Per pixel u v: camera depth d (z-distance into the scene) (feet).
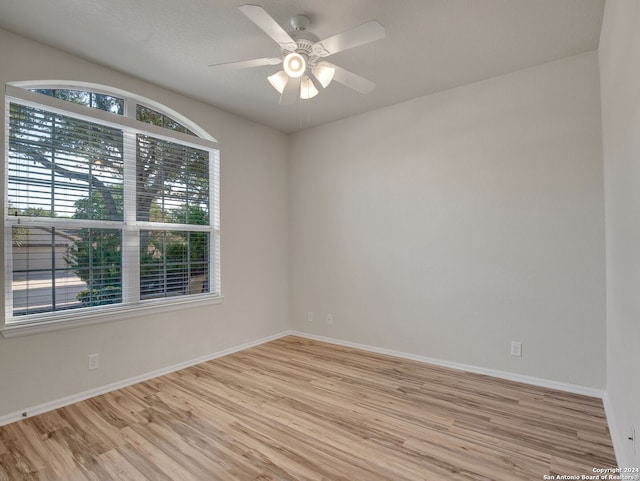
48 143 8.21
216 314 11.78
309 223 14.07
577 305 8.64
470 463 6.00
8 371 7.46
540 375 9.14
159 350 10.18
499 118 9.71
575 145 8.64
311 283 14.03
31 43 7.80
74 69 8.45
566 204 8.77
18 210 7.73
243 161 12.75
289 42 6.33
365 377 9.89
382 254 12.05
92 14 6.93
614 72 6.02
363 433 6.98
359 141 12.57
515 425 7.22
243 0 6.54
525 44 8.11
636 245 4.59
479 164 10.05
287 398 8.58
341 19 7.17
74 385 8.43
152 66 9.00
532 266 9.25
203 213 11.70
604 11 6.84
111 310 9.16
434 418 7.54
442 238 10.75
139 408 8.09
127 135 9.70
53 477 5.74
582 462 5.99
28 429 7.17
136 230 9.85
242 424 7.36
